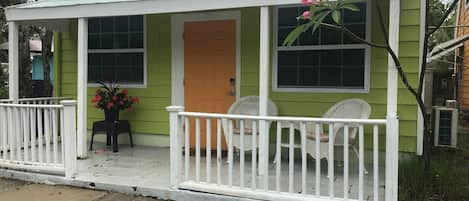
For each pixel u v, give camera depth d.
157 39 6.38
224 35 5.95
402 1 4.90
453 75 14.16
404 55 4.95
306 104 5.46
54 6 5.64
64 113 4.46
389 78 4.07
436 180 3.97
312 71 5.45
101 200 3.98
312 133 4.89
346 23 5.24
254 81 5.79
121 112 6.62
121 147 6.35
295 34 3.46
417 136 4.96
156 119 6.44
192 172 4.73
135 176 4.54
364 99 5.18
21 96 12.12
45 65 12.40
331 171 3.45
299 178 4.49
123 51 6.61
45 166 4.62
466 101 12.06
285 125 5.32
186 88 6.22
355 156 5.27
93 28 6.81
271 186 4.16
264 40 4.52
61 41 7.01
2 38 13.63
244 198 3.71
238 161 5.39
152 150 6.10
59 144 6.47
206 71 6.09
